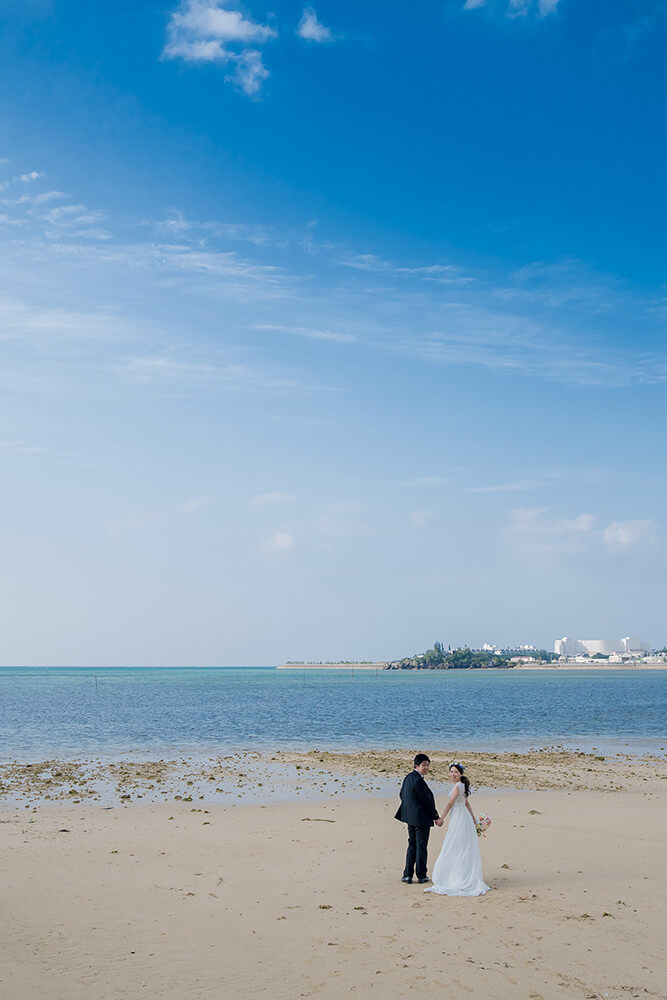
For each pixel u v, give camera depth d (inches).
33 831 761.6
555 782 1141.7
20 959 399.9
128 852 671.8
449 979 371.6
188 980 371.9
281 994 355.3
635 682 6845.5
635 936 433.4
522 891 535.5
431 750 1596.9
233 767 1304.1
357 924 459.8
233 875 589.9
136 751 1571.1
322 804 947.3
